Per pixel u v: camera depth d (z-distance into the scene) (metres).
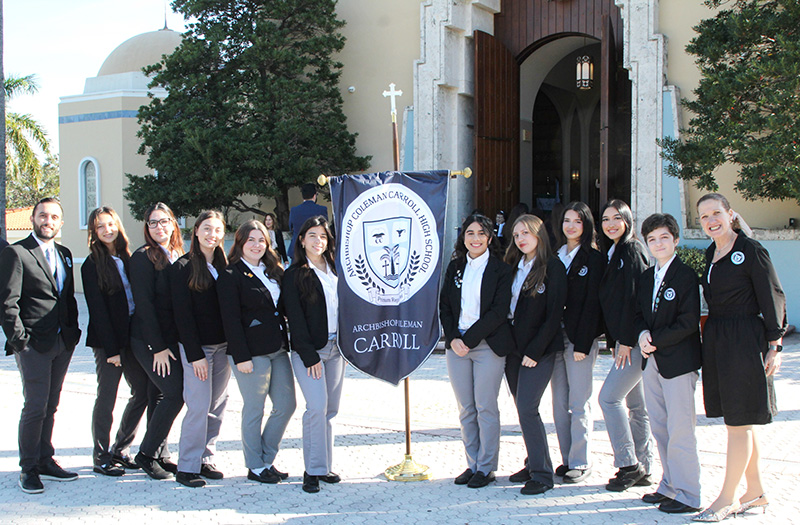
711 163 10.62
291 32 15.59
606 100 12.41
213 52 14.77
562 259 5.50
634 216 12.59
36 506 4.94
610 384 5.18
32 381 5.30
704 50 10.97
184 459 5.38
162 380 5.42
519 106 15.19
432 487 5.24
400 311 5.47
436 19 14.05
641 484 5.19
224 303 5.29
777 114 10.07
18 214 34.19
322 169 15.19
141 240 19.03
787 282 11.49
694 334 4.77
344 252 5.48
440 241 5.46
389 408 7.42
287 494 5.14
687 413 4.72
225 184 14.02
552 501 4.92
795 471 5.30
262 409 5.45
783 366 8.90
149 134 15.01
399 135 15.19
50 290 5.39
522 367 5.26
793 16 10.21
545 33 14.74
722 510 4.54
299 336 5.29
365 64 15.60
